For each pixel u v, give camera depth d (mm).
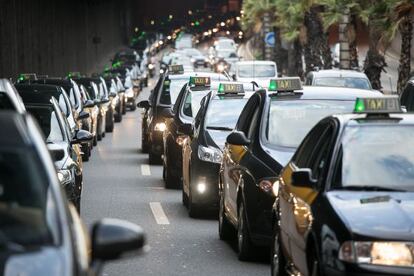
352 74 52469
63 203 10141
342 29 79188
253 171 20562
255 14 140000
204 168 27375
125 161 45969
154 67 194250
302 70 108250
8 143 10344
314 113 21859
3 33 82500
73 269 9438
